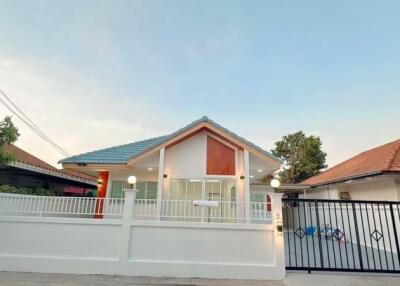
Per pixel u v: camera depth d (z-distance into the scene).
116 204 8.08
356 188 13.83
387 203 7.70
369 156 15.78
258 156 10.59
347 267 7.80
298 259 9.33
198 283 6.59
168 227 7.40
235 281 6.79
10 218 7.35
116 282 6.45
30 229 7.33
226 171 10.84
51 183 16.33
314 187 17.31
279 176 31.42
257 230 7.38
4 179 12.62
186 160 11.04
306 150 30.12
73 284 6.16
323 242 13.12
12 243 7.23
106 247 7.26
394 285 6.43
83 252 7.23
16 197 7.57
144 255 7.24
